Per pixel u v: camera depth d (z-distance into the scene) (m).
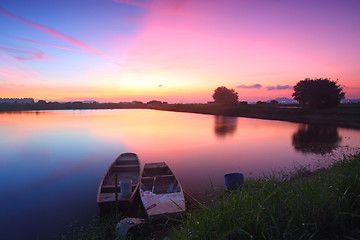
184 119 50.41
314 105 44.31
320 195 3.27
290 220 2.70
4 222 7.36
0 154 18.30
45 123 43.00
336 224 2.69
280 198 3.42
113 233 5.93
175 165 14.09
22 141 24.03
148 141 23.34
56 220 7.43
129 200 7.31
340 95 42.72
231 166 13.67
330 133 26.86
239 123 39.97
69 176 12.52
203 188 9.60
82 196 9.56
